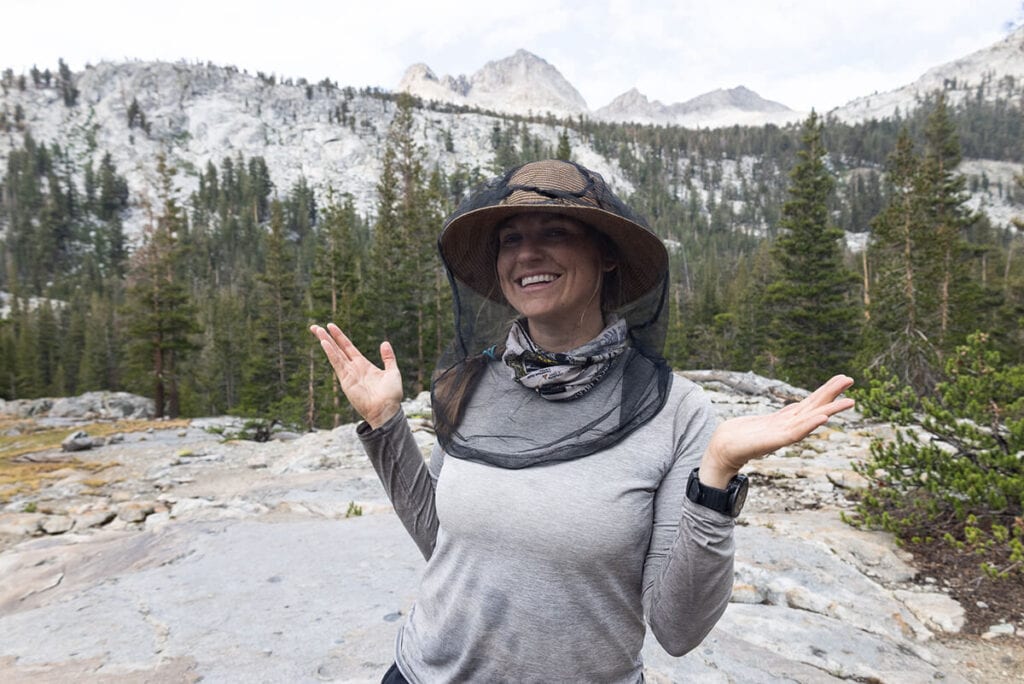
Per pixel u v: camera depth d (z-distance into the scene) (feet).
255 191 517.14
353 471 33.06
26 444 76.74
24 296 321.11
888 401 19.10
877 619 13.33
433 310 113.39
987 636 13.10
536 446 4.09
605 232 4.44
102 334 219.41
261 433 69.51
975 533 15.44
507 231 4.52
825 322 101.65
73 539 23.91
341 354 5.15
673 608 3.63
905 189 100.01
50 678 9.47
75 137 613.11
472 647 4.11
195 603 12.39
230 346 198.70
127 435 73.05
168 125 650.02
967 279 97.35
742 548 16.49
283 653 10.17
